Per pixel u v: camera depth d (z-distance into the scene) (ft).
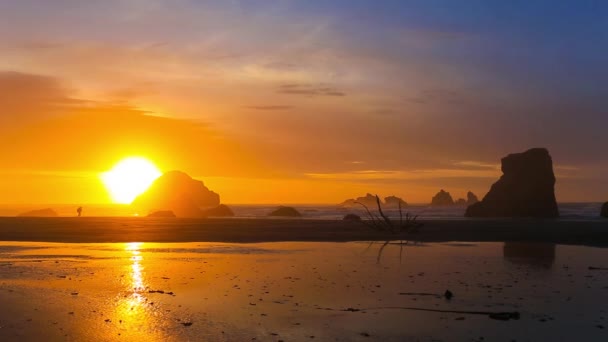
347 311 46.88
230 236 136.67
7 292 54.24
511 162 335.88
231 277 65.57
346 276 66.74
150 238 128.88
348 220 250.57
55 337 37.91
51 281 61.52
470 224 202.80
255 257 88.69
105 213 526.16
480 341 38.06
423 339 38.50
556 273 70.03
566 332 40.29
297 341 37.73
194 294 54.24
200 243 116.67
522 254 94.38
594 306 49.24
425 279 64.59
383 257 89.15
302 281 62.80
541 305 49.62
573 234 145.28
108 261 81.87
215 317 44.32
